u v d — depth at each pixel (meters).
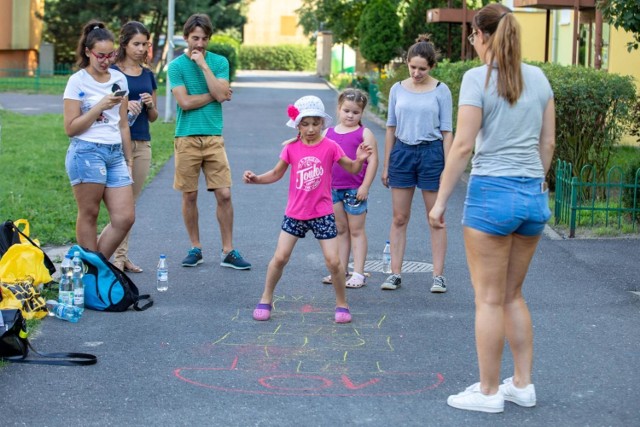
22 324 6.95
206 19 9.74
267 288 8.15
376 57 35.59
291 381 6.57
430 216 5.91
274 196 14.81
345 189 9.15
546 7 20.30
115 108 8.83
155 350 7.23
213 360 7.01
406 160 9.01
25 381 6.49
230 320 8.09
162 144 21.52
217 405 6.10
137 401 6.15
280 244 8.02
